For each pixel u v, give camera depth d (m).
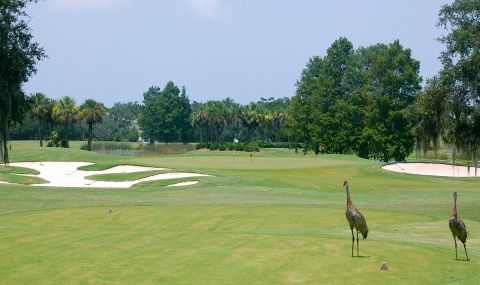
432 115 29.86
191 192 37.22
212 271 13.99
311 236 19.42
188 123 189.12
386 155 94.44
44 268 14.09
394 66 94.38
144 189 38.81
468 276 13.97
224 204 29.86
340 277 13.62
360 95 99.56
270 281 13.16
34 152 81.88
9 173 54.66
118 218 24.80
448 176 51.72
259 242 17.95
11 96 36.12
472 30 28.11
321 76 110.50
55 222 23.62
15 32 35.78
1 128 35.84
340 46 111.31
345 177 50.97
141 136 195.12
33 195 34.19
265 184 42.75
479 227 24.23
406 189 42.06
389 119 92.62
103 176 53.09
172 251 16.28
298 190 39.47
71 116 118.94
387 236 20.70
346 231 21.45
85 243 17.36
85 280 13.01
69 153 81.88
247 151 116.00
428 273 14.23
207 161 72.00
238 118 147.38
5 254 15.67
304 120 111.44
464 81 28.30
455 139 29.81
